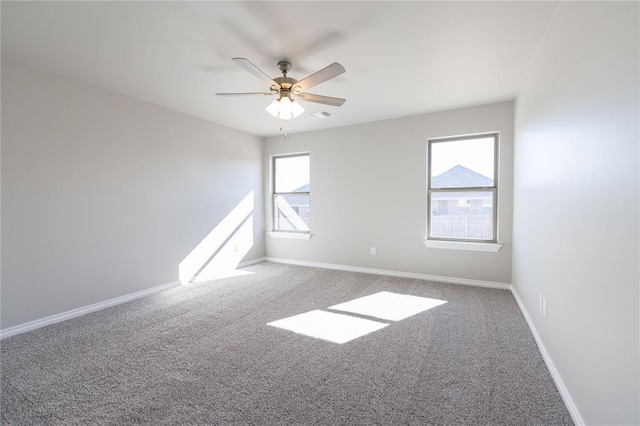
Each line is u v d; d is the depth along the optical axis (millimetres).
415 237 4227
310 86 2457
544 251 2125
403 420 1510
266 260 5578
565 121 1708
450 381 1829
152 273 3629
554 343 1869
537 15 1945
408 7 1867
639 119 978
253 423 1499
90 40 2238
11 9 1862
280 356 2143
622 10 1096
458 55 2480
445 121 3953
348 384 1812
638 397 978
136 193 3451
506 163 3631
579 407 1454
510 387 1766
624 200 1075
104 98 3141
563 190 1728
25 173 2582
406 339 2387
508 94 3363
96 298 3076
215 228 4523
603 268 1234
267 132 5145
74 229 2904
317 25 2061
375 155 4469
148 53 2439
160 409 1601
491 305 3125
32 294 2625
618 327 1111
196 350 2232
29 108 2604
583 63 1461
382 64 2639
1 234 2457
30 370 1972
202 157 4301
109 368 1993
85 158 2986
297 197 5316
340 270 4781
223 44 2305
